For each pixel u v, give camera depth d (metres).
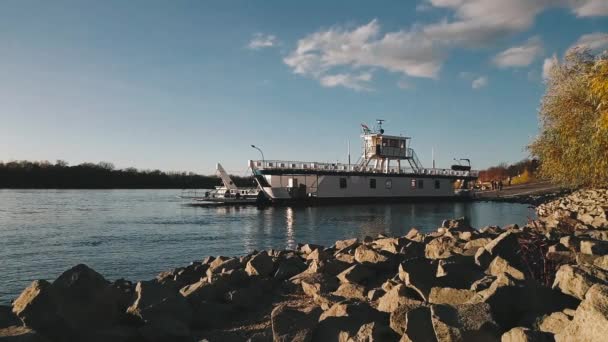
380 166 72.56
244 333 8.50
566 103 26.95
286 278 12.34
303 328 7.14
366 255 11.94
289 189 60.66
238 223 41.50
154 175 196.50
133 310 8.39
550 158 31.80
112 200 84.00
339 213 51.59
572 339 4.79
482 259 9.12
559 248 9.27
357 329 6.81
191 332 8.59
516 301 6.11
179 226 39.00
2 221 42.50
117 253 25.22
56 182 170.12
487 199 74.31
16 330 6.63
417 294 7.78
